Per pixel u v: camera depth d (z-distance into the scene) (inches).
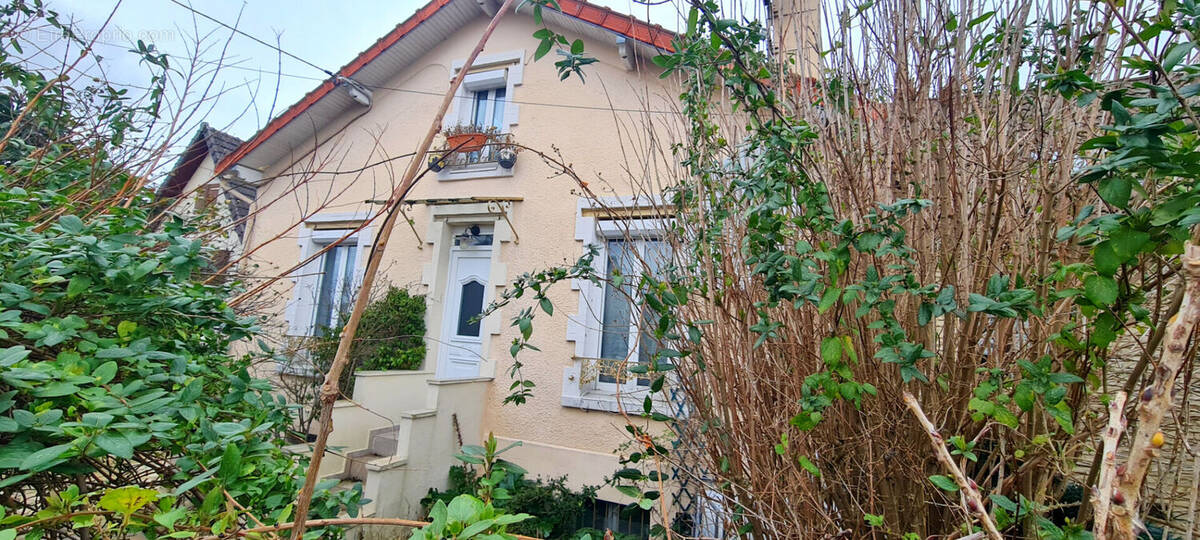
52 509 53.8
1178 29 56.9
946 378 78.2
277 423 79.6
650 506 83.4
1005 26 89.0
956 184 86.7
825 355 69.9
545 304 113.8
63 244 79.5
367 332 252.2
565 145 251.0
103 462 72.3
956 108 91.0
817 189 79.8
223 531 54.0
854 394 69.6
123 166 130.4
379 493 183.5
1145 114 50.8
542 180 253.6
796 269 70.5
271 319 246.8
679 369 106.5
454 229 282.4
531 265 247.8
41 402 66.4
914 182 84.1
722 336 99.8
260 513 69.7
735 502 92.7
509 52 273.9
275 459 79.5
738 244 101.5
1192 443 68.1
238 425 71.6
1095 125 81.4
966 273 81.7
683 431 110.3
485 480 68.4
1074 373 74.4
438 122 57.3
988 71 92.3
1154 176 55.1
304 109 292.0
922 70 93.6
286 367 235.6
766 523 85.5
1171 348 39.3
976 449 84.4
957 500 73.6
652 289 104.3
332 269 302.4
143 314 81.4
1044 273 76.0
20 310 75.6
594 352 232.7
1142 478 38.6
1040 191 81.2
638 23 217.0
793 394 91.2
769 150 83.2
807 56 115.0
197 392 69.9
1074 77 53.4
